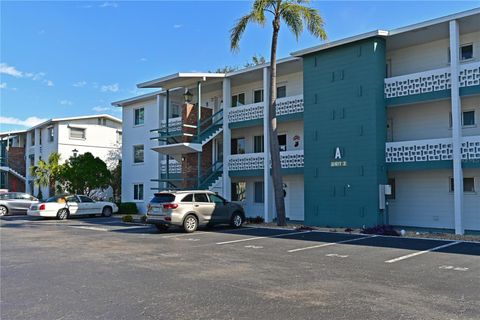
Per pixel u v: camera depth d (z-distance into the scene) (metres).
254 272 9.02
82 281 8.34
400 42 18.53
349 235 15.39
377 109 17.62
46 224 21.50
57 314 6.23
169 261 10.46
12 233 17.17
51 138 38.56
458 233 15.67
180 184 25.03
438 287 7.56
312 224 19.34
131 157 30.70
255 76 23.48
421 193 18.80
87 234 16.64
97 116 38.88
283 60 21.00
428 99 16.95
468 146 15.78
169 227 18.69
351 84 18.38
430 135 18.44
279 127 23.78
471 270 9.02
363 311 6.19
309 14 17.72
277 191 19.12
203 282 8.15
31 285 8.03
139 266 9.84
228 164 23.61
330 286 7.71
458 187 15.80
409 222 19.11
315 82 19.64
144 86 24.86
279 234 15.90
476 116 17.36
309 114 19.78
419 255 10.91
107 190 35.81
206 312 6.24
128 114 31.22
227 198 23.44
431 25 16.53
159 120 27.94
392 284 7.81
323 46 19.03
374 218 17.33
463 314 6.02
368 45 17.92
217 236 15.47
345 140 18.42
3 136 47.19
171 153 24.31
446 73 16.56
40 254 11.71
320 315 6.03
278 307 6.44
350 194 18.11
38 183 34.06
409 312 6.12
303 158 20.56
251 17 18.09
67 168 29.72
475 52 17.33
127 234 16.53
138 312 6.29
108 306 6.61
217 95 27.00
